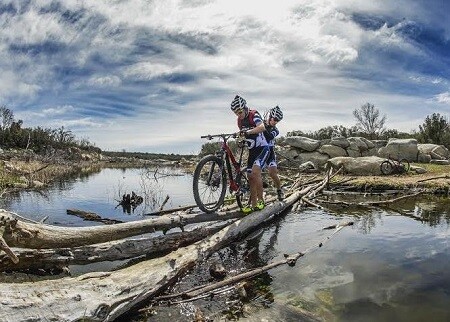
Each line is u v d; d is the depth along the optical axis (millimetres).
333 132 33125
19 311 3375
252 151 7621
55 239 5094
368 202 11047
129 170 32469
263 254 6355
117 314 4020
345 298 4590
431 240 6965
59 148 42594
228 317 4145
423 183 13641
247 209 7910
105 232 5672
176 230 8023
